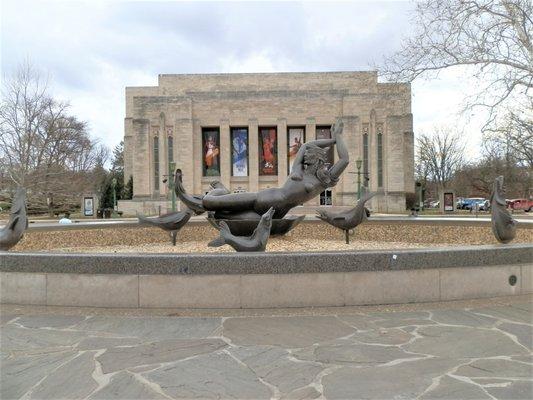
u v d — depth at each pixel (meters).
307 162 9.51
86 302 6.00
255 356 4.21
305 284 5.92
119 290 5.94
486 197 68.44
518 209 53.50
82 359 4.17
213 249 11.03
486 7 18.70
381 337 4.71
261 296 5.89
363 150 53.66
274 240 11.80
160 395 3.46
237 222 9.29
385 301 6.04
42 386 3.63
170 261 5.89
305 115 54.44
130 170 63.97
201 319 5.41
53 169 45.56
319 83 58.97
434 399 3.38
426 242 13.33
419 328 5.01
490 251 6.41
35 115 41.91
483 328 4.99
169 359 4.15
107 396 3.45
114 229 13.25
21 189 7.98
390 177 53.03
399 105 52.97
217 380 3.71
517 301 6.20
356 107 53.69
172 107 54.19
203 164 55.88
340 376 3.78
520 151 35.62
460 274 6.27
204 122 54.88
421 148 68.94
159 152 54.19
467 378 3.72
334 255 5.96
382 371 3.87
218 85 59.94
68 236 12.47
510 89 19.38
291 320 5.34
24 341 4.66
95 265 5.98
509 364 4.00
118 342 4.61
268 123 54.53
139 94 63.75
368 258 6.00
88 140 57.78
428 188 77.44
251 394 3.47
